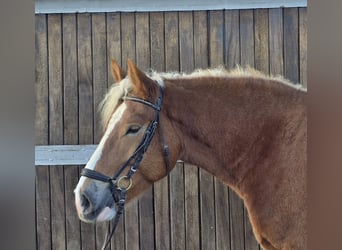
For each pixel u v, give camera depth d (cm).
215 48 244
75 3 245
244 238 244
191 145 173
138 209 248
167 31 245
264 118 171
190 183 245
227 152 172
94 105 246
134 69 161
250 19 243
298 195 165
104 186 157
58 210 247
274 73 242
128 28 246
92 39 246
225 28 244
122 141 160
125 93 165
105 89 246
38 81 246
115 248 249
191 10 244
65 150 245
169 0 244
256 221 174
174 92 171
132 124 160
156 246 247
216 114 171
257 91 174
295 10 241
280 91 173
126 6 245
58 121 246
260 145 171
